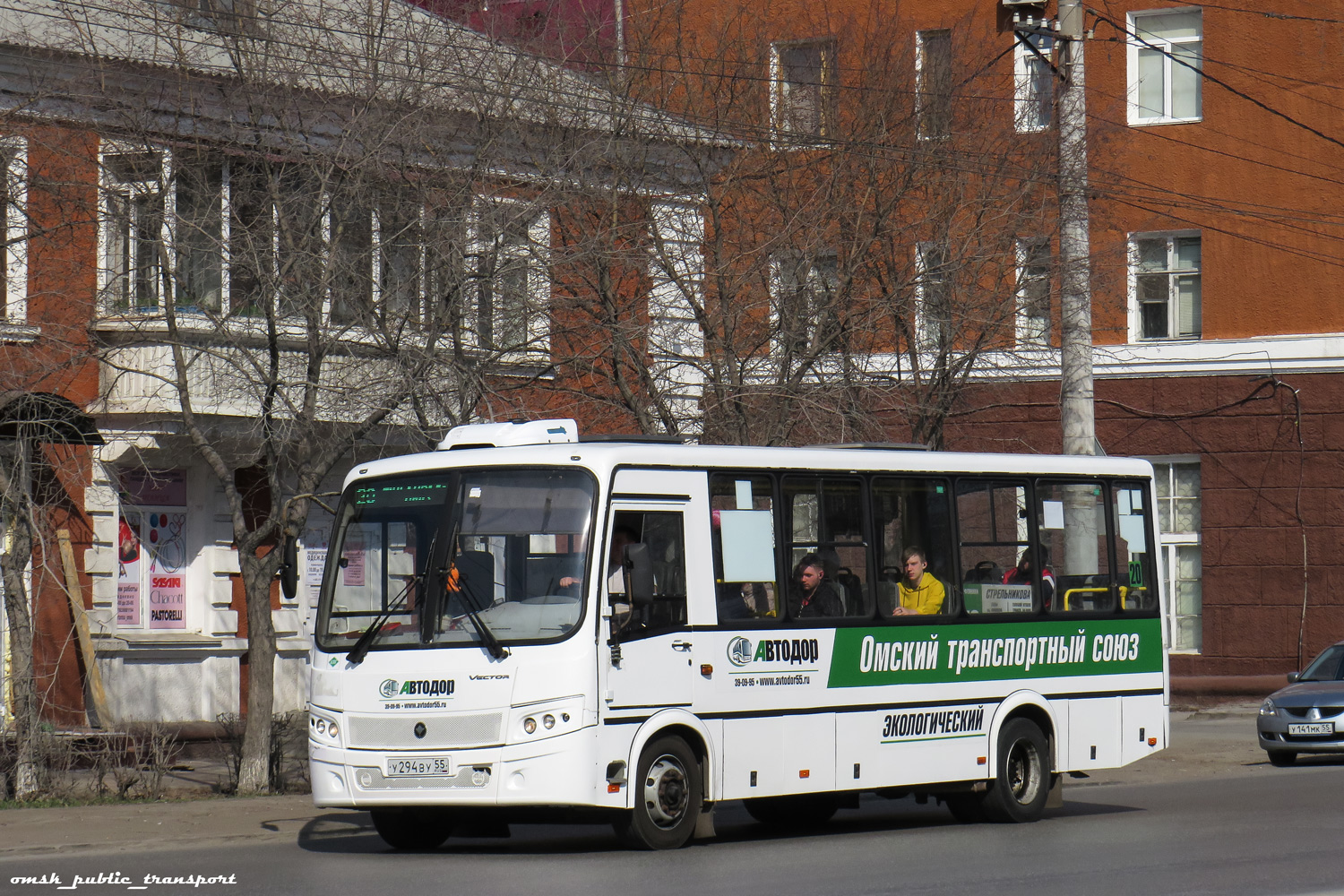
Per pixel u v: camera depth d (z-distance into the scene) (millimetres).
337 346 21438
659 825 16281
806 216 26219
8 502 21547
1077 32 27672
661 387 25094
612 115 24828
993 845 16922
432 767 15797
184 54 21344
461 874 14672
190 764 25094
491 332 22297
